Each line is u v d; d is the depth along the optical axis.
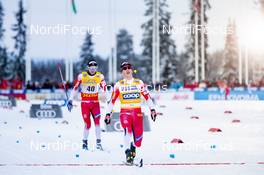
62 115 53.00
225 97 104.19
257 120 49.47
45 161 24.08
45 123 46.06
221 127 41.75
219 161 23.84
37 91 100.56
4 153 26.83
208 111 63.78
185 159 24.58
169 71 179.50
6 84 104.19
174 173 20.67
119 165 22.86
